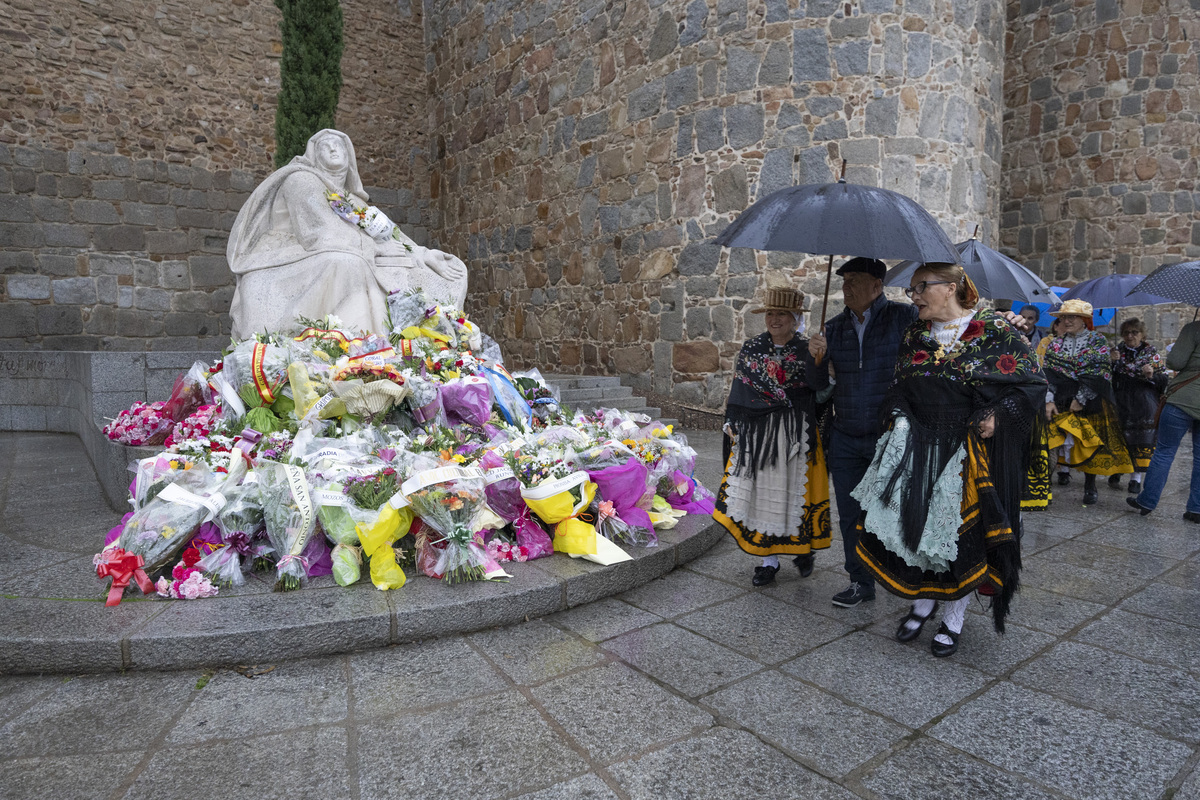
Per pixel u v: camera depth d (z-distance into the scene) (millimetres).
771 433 3373
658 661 2715
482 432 4328
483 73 12430
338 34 8906
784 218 2738
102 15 10617
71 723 2264
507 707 2369
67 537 3943
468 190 13000
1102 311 8586
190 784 1957
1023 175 11664
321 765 2043
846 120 8086
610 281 10102
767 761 2076
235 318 5445
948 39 8156
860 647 2854
